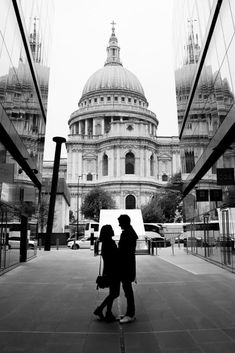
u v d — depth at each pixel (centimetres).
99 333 607
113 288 696
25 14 2019
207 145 2097
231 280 1273
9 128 1708
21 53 1988
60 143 4088
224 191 1681
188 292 1023
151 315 739
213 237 1969
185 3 2902
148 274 1487
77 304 857
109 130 12106
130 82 13800
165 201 7994
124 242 714
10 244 1694
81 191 10888
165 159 11438
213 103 1894
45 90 3172
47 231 3850
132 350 517
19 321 689
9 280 1312
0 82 1494
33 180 2717
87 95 13750
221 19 1631
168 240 4681
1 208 1467
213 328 632
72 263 2064
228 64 1526
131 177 10519
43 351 513
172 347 529
